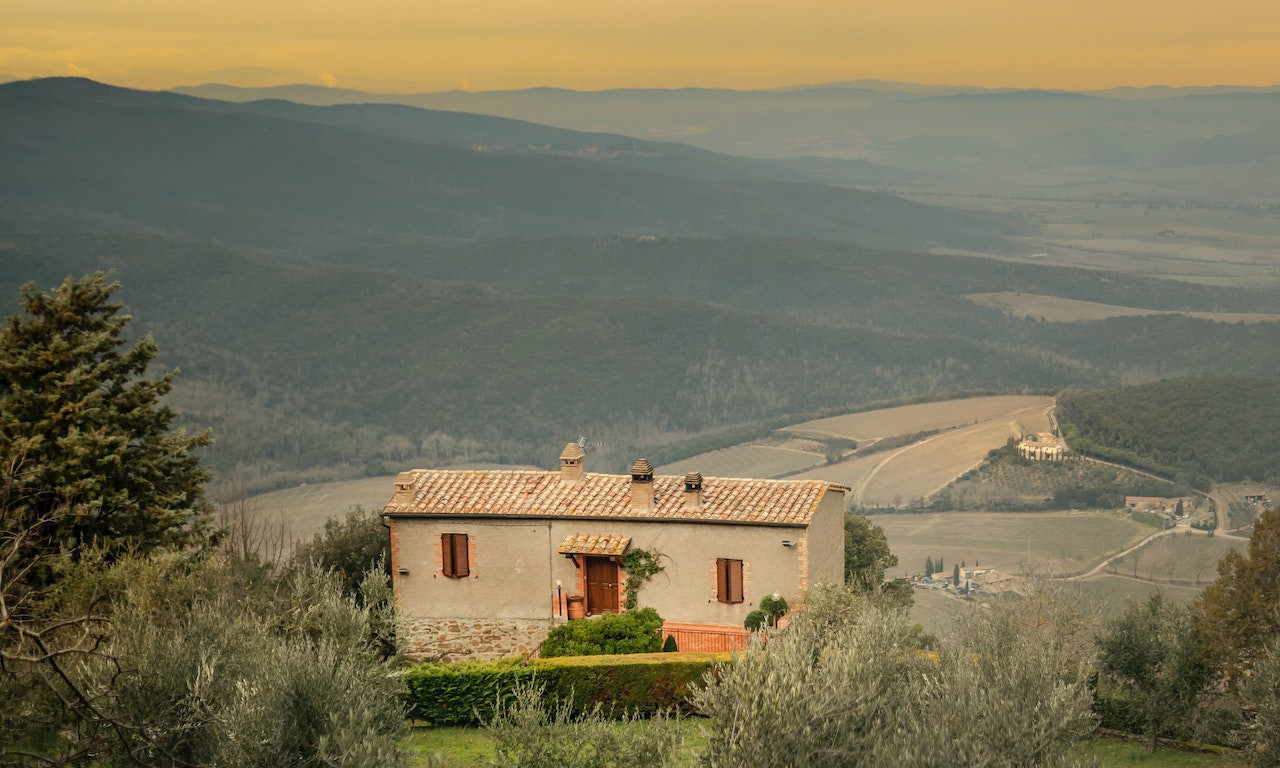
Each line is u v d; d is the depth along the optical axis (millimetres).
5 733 24125
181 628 26141
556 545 44062
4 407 41469
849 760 22312
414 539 45094
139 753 23500
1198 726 38406
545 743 23906
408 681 34938
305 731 23656
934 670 26406
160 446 44281
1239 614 39375
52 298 44562
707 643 41938
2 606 23000
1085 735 25312
